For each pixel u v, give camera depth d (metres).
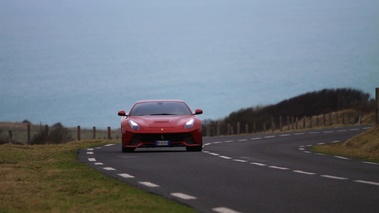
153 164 49.91
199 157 56.53
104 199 31.39
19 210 28.78
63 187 35.81
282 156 59.22
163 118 65.12
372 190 33.59
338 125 169.50
